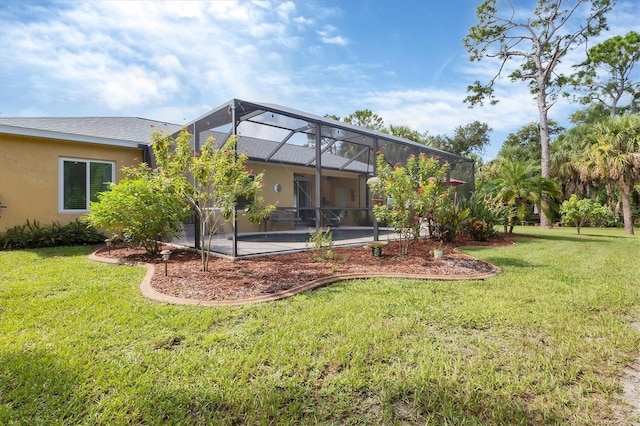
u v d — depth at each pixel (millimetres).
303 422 1844
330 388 2135
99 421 1811
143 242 6824
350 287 4531
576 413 1943
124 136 10828
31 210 8555
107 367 2326
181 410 1898
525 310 3619
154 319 3219
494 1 18422
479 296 4152
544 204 13641
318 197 8109
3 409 1875
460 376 2295
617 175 14461
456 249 8570
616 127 14883
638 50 20109
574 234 14219
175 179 4922
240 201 6375
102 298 3848
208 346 2670
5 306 3531
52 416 1842
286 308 3586
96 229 9039
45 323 3094
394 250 7824
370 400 2043
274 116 7258
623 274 5504
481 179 24641
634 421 1876
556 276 5328
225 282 4543
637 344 2791
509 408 1975
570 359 2559
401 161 10758
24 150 8461
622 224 20078
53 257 6625
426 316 3408
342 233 10945
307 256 6805
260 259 6402
